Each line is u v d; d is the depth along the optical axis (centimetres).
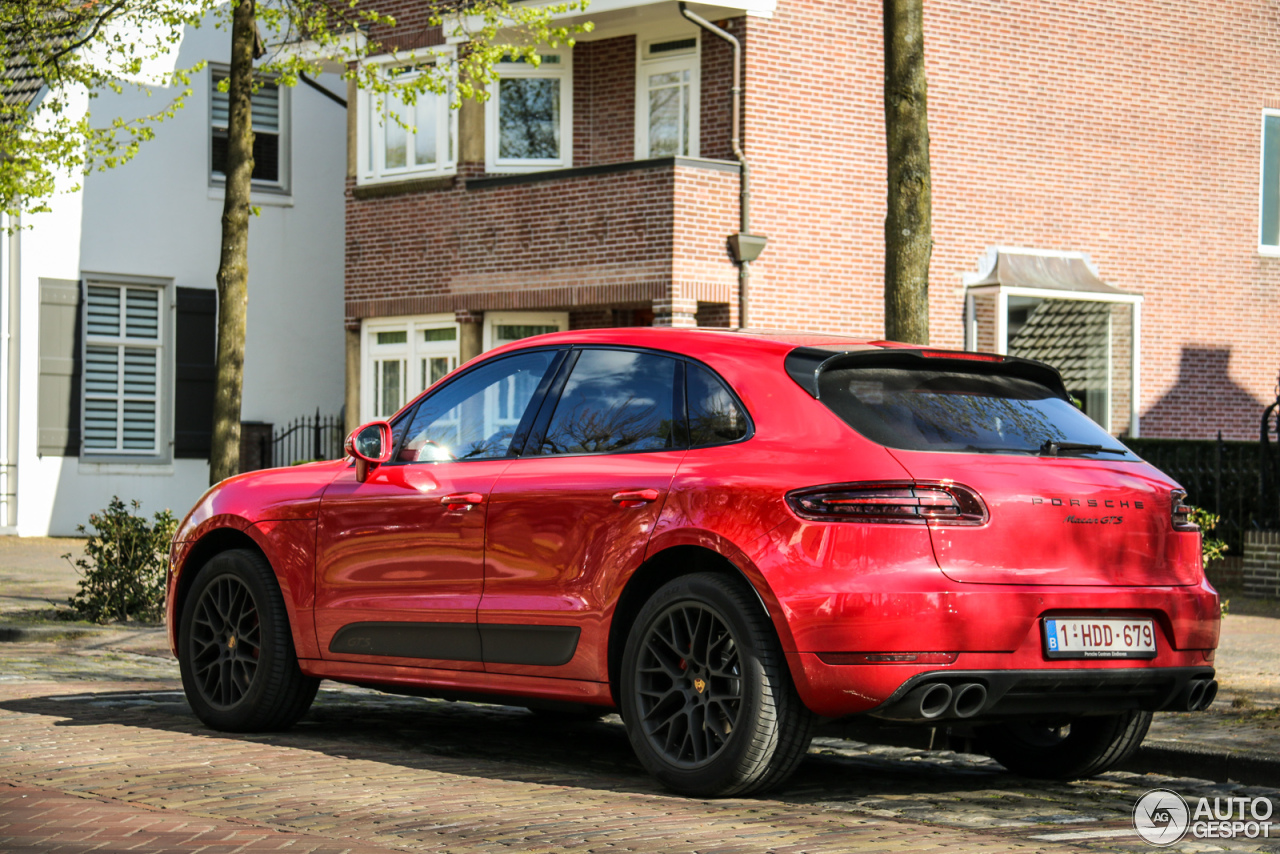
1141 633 575
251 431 2469
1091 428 618
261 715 738
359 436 698
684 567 612
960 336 2162
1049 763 662
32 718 785
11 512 2230
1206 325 2369
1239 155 2395
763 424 585
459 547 661
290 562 730
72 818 534
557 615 622
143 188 2358
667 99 2036
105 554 1268
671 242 1859
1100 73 2273
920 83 964
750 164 1945
